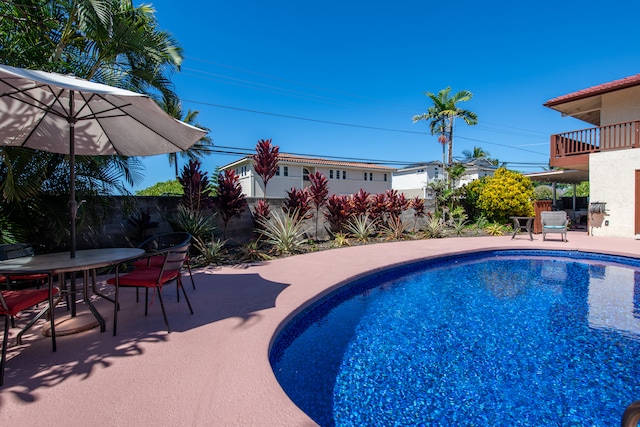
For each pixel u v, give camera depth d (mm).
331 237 10477
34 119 3807
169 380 2158
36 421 1754
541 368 2889
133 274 3383
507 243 9336
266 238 8938
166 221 7555
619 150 10258
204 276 5383
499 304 4746
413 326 3949
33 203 4984
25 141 3994
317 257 7219
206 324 3199
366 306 4746
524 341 3457
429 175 35250
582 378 2709
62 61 5496
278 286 4680
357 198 10750
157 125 3809
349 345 3434
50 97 3605
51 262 2883
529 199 13367
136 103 3328
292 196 9117
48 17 5297
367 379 2750
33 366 2369
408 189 34250
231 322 3244
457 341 3492
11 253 3363
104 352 2592
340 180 28500
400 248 8508
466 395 2496
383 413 2301
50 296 2641
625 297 5031
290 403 1904
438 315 4316
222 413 1810
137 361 2432
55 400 1944
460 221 12516
